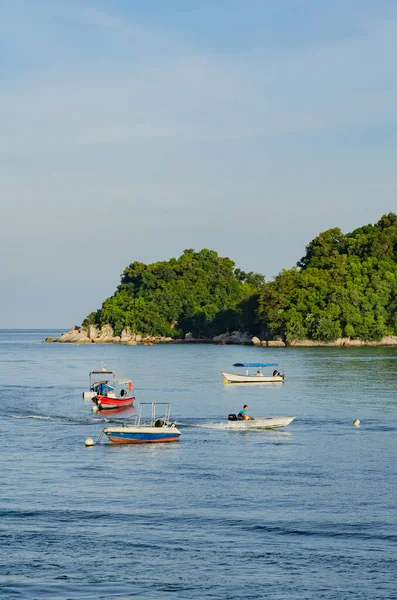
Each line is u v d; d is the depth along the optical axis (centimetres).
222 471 6562
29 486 6059
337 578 4225
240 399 11862
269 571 4325
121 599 4003
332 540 4772
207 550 4628
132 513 5322
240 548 4656
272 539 4803
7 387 14238
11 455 7300
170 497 5725
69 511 5375
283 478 6278
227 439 8144
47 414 10181
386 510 5347
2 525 5078
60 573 4312
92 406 11012
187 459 7094
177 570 4347
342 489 5912
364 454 7250
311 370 17625
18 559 4500
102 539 4812
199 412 10312
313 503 5531
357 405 10906
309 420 9450
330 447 7625
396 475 6356
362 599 3978
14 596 4031
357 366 18800
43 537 4850
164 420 8681
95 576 4272
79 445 7831
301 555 4541
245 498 5675
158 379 15750
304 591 4078
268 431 8656
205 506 5478
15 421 9512
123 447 7706
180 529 4994
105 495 5788
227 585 4150
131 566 4403
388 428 8788
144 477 6369
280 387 13775
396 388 13350
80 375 17362
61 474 6488
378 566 4369
